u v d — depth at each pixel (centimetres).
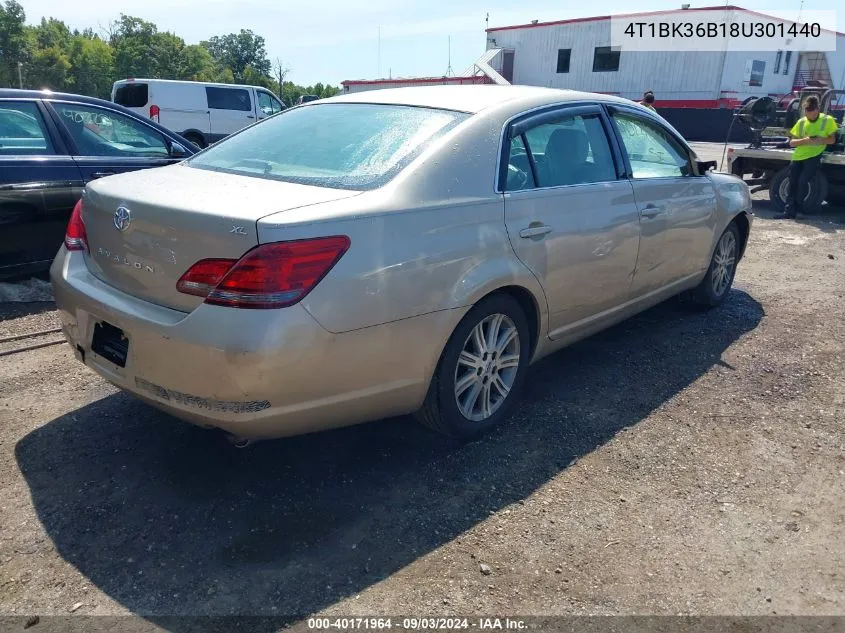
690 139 2870
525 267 330
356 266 261
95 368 298
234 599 236
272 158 329
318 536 269
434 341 294
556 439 346
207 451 325
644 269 427
